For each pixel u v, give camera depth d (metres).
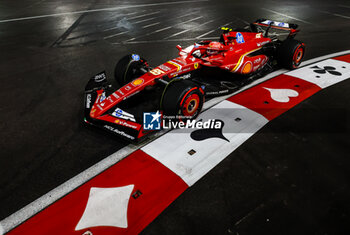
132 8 13.41
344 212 2.78
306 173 3.29
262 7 12.57
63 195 3.12
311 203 2.89
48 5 14.58
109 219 2.79
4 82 6.14
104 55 7.57
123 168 3.47
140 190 3.12
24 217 2.88
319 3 13.05
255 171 3.34
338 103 4.74
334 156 3.54
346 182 3.14
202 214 2.81
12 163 3.69
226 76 5.49
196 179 3.24
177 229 2.66
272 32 8.96
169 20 11.01
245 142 3.86
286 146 3.75
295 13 11.27
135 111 4.49
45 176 3.43
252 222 2.70
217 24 10.20
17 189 3.26
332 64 6.38
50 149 3.93
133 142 3.74
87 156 3.74
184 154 3.66
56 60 7.33
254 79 5.70
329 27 9.25
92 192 3.13
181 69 4.64
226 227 2.66
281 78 5.79
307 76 5.81
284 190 3.06
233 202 2.93
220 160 3.54
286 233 2.59
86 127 4.44
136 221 2.75
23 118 4.74
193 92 4.00
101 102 4.16
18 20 11.52
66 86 5.89
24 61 7.32
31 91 5.71
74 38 9.13
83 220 2.79
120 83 5.23
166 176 3.30
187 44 8.20
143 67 5.22
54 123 4.57
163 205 2.92
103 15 12.14
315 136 3.93
